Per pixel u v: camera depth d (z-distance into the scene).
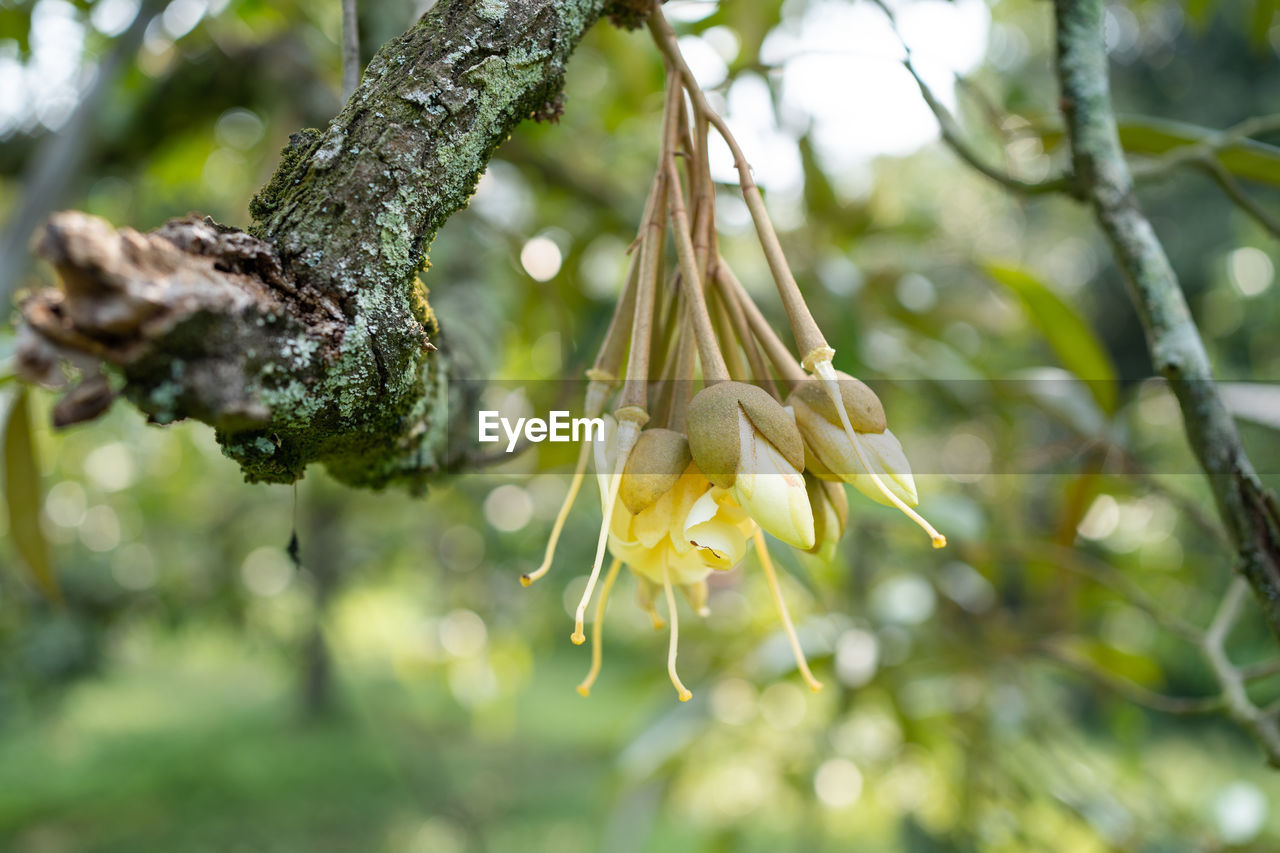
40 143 1.02
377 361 0.32
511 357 1.03
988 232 3.28
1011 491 1.19
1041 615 1.05
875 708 1.09
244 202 1.01
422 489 0.47
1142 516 1.33
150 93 0.98
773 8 0.81
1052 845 1.05
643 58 0.92
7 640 2.37
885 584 1.07
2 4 0.79
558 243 1.03
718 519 0.34
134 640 3.69
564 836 2.36
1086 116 0.47
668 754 0.99
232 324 0.29
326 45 0.93
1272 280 2.86
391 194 0.32
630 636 1.50
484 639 1.42
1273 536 0.42
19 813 2.64
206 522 2.76
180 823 2.57
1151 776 1.00
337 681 3.55
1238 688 0.54
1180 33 4.08
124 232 0.28
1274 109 3.87
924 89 0.50
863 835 1.31
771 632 1.09
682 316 0.36
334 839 2.41
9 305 0.79
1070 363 0.77
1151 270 0.45
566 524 1.31
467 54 0.34
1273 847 0.79
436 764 2.61
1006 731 1.03
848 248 1.20
